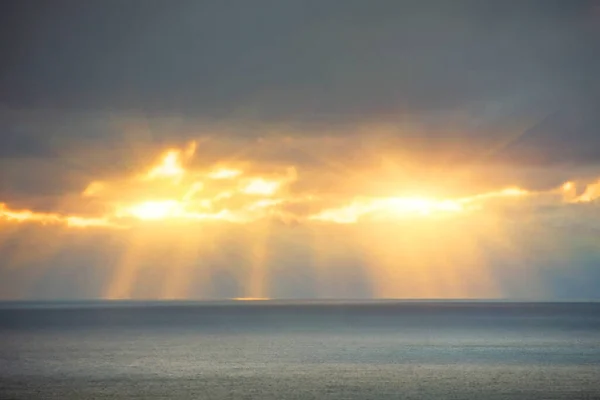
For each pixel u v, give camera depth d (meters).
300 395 87.88
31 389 92.38
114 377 103.62
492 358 128.88
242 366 117.19
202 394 88.50
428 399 85.12
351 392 90.19
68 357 130.38
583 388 92.94
